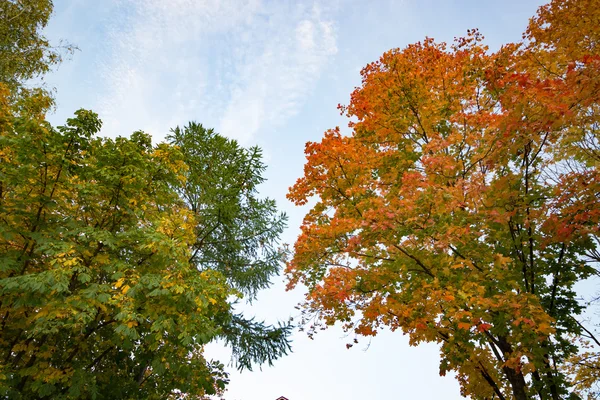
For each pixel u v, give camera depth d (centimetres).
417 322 547
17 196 675
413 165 735
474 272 531
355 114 808
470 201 539
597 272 734
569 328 677
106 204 732
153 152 803
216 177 1115
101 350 861
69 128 683
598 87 417
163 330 697
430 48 768
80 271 629
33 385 620
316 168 689
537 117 487
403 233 609
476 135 595
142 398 831
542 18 669
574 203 502
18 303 585
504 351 615
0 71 1092
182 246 712
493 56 716
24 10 1177
